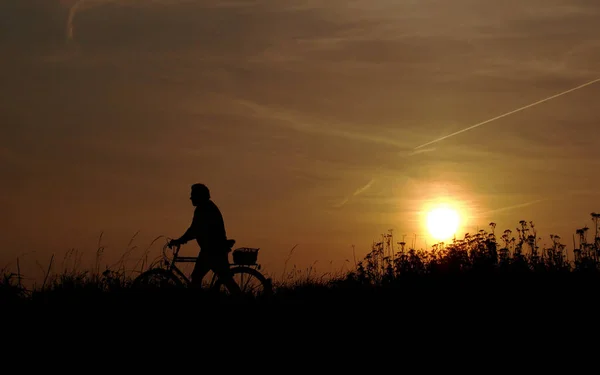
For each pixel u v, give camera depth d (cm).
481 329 827
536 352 764
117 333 770
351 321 852
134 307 838
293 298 944
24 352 722
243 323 823
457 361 746
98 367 702
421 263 1066
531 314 865
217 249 1024
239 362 730
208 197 1064
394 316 870
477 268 1006
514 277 973
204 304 866
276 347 765
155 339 763
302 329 820
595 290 924
